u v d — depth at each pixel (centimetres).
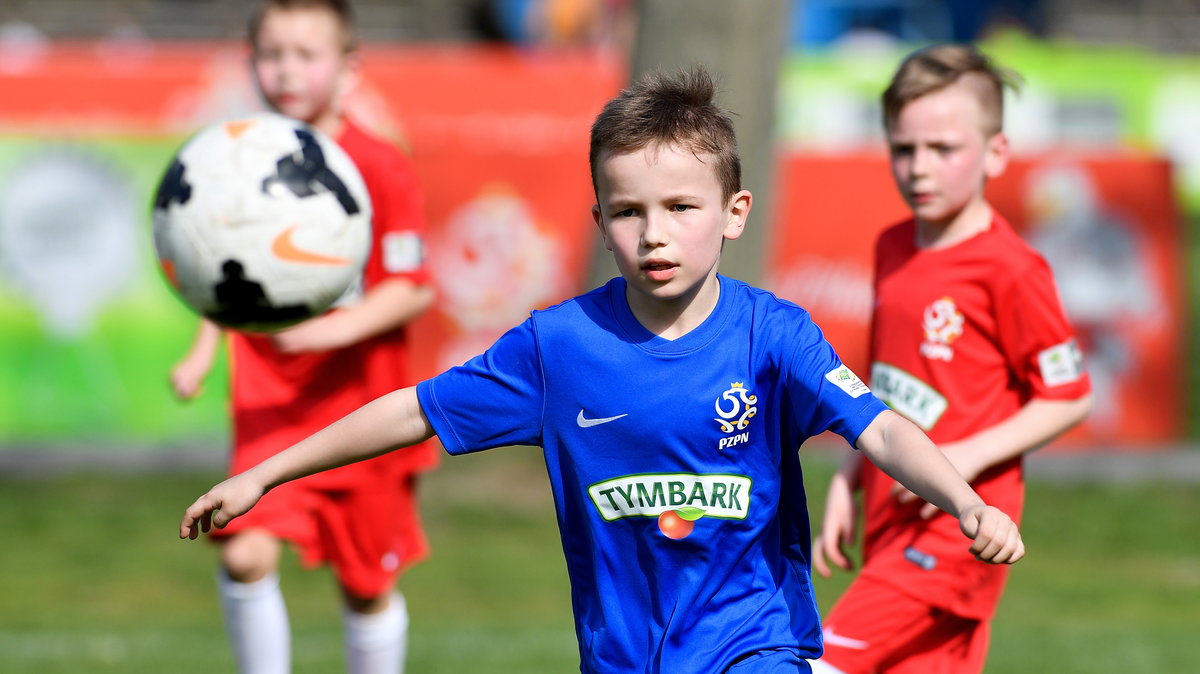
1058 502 4134
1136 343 4388
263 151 1711
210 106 4850
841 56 6097
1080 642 2798
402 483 1938
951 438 1611
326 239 1706
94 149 4325
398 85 4872
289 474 1205
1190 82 5338
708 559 1239
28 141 4312
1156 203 4391
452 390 1223
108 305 4341
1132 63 5350
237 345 1906
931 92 1612
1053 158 4366
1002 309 1595
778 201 4359
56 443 4338
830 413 1190
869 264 4362
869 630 1580
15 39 6850
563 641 2789
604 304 1238
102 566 3584
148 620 3078
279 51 1909
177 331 4359
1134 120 5334
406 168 1942
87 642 2773
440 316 4412
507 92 4891
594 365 1217
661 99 1178
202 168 1700
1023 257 1594
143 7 7050
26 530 3847
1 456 4253
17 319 4325
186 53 6831
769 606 1250
